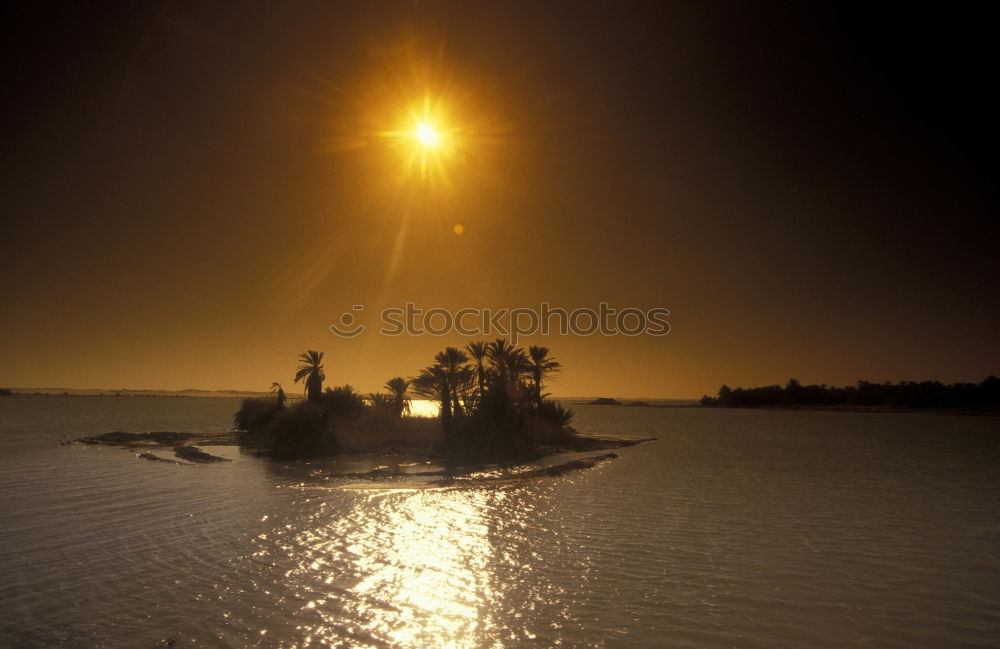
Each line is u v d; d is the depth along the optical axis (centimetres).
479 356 4503
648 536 1543
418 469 2850
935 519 1769
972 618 991
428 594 1091
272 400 4650
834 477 2722
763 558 1341
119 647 847
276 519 1683
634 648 864
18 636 881
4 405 15212
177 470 2681
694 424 8706
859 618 988
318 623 948
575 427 7688
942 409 12838
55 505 1848
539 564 1286
